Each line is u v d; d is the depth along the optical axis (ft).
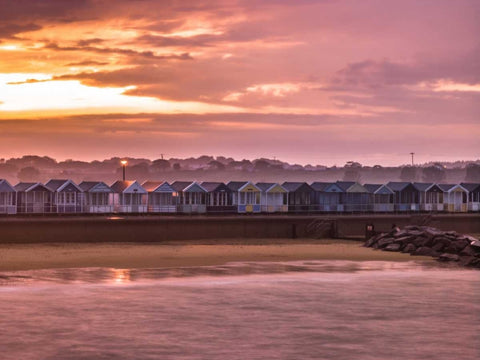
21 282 182.70
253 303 159.12
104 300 159.53
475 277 204.54
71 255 238.68
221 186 366.02
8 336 126.62
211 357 116.16
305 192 384.27
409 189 409.49
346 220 352.08
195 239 308.40
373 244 283.18
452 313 151.23
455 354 120.16
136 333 130.11
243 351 119.75
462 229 380.17
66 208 333.21
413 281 195.11
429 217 369.30
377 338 129.70
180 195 358.84
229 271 208.64
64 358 114.21
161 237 301.22
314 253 258.16
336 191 390.21
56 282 183.21
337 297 168.04
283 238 325.83
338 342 126.62
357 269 218.79
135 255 241.96
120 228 293.43
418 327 138.41
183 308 152.35
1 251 248.32
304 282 189.98
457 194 426.10
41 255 237.45
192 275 199.31
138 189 349.61
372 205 398.62
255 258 240.32
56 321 138.21
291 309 153.38
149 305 154.81
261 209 374.22
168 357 115.75
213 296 166.81
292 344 124.67
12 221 275.39
